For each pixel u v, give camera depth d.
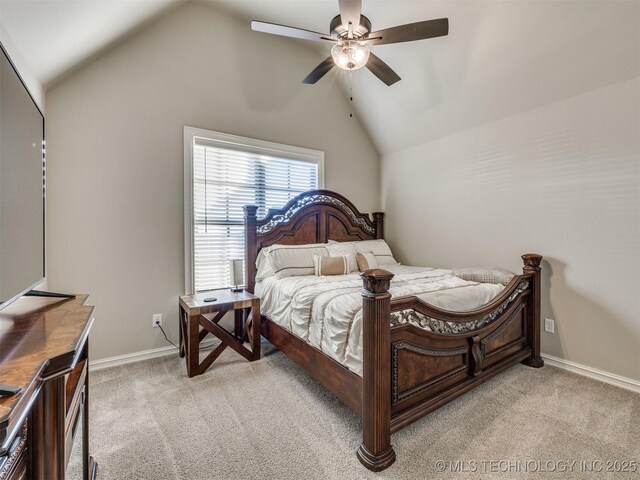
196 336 2.35
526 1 2.17
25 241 1.32
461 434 1.68
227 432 1.69
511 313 2.36
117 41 2.47
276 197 3.55
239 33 3.16
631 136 2.17
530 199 2.75
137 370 2.45
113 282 2.54
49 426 0.93
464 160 3.30
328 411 1.89
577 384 2.25
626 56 2.09
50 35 1.74
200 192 3.04
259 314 2.67
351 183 4.11
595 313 2.36
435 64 2.94
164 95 2.76
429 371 1.77
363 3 2.59
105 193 2.50
